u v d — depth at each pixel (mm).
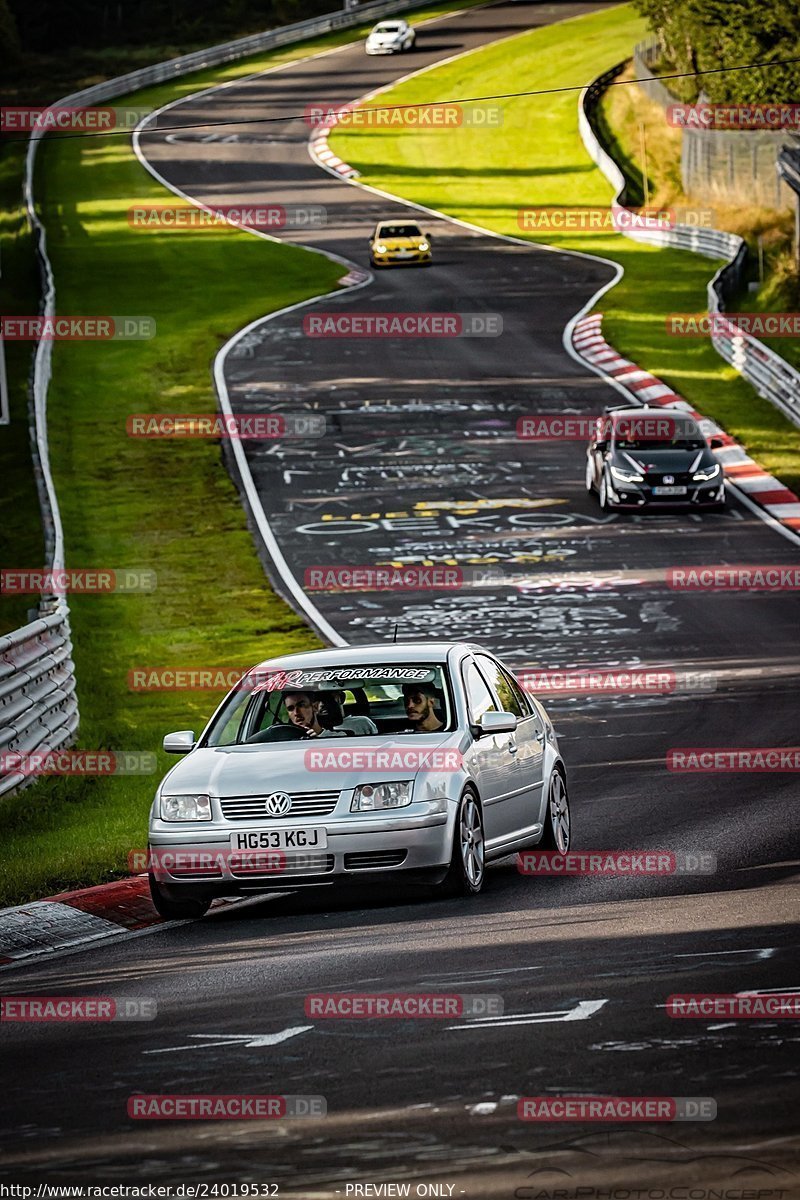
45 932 38750
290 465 134125
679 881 39594
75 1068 26156
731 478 125812
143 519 120312
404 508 120500
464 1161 20578
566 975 30047
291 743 41094
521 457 134250
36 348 166375
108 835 49094
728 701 71188
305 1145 21516
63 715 63500
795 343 169750
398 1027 27094
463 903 39000
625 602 94188
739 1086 22938
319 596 98812
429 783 39188
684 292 199750
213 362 171375
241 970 32781
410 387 158875
